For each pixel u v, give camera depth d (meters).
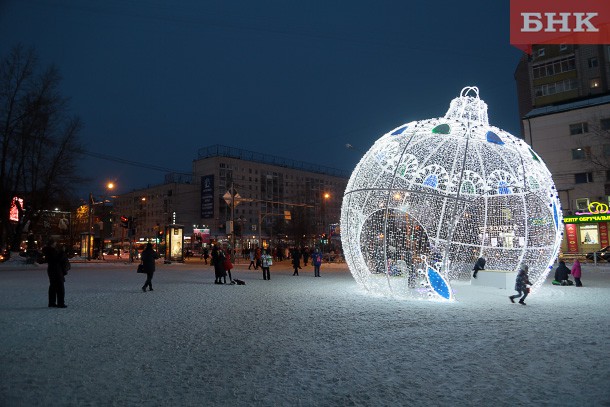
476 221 15.91
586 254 33.22
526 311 10.12
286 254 47.84
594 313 9.80
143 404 4.45
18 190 33.34
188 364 5.85
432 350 6.59
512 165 14.05
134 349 6.62
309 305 11.23
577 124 38.84
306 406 4.43
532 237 14.97
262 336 7.55
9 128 32.12
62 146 34.53
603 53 46.09
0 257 36.12
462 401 4.55
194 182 104.00
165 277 21.28
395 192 12.50
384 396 4.70
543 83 49.25
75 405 4.41
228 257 17.91
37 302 11.69
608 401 4.51
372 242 13.82
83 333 7.73
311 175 117.06
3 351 6.48
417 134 12.70
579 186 38.28
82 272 25.42
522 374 5.41
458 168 12.88
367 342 7.11
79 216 60.75
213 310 10.42
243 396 4.69
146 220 111.31
